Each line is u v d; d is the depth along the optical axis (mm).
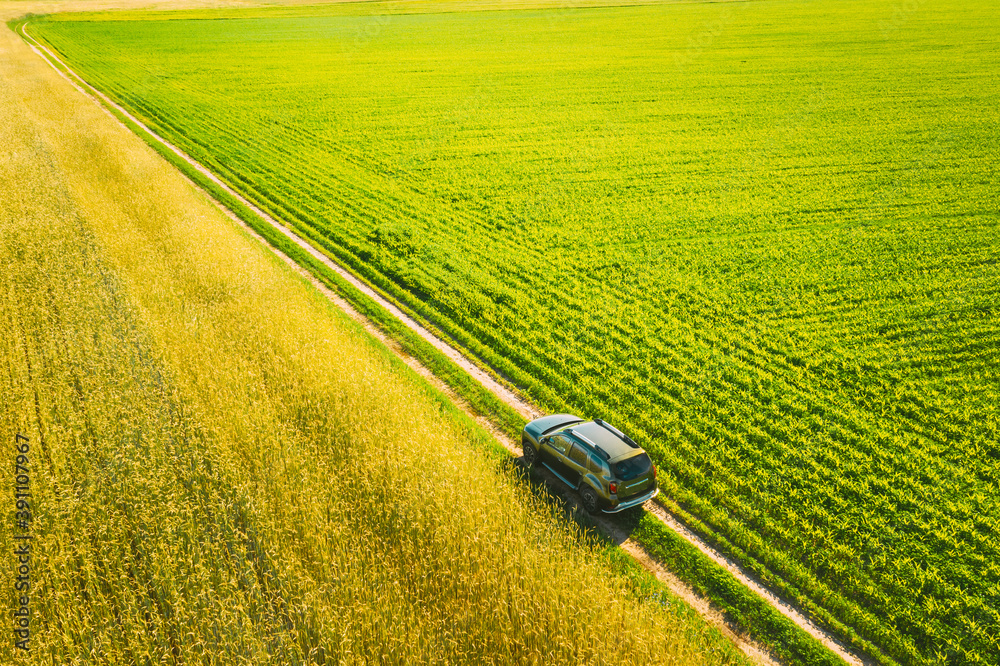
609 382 19672
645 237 30703
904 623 12258
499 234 31109
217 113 53281
